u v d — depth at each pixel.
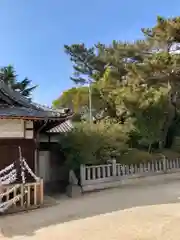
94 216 9.42
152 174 17.23
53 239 7.28
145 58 26.59
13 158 12.86
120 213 9.62
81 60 35.28
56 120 13.01
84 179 14.42
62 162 16.55
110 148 16.16
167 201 11.29
